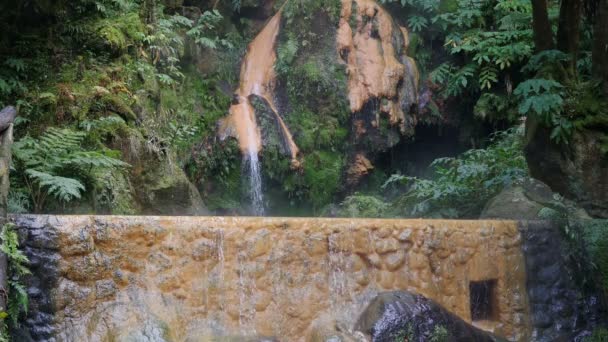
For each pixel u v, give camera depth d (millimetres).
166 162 8453
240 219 5031
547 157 7121
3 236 4195
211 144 9984
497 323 5934
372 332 5066
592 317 6148
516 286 6039
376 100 10688
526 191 7172
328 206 10297
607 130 6910
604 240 6258
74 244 4418
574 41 7270
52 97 7785
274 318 5016
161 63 9688
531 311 6055
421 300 5367
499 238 6039
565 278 6227
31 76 8109
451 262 5777
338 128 10586
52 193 6770
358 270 5383
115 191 7438
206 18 10711
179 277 4754
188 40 10555
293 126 10547
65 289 4359
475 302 6066
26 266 4348
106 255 4527
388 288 5473
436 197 8531
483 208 7953
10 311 4223
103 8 8820
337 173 10492
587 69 9062
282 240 5129
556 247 6285
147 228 4684
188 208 8570
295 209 10414
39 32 8453
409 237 5609
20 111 7680
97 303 4453
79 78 8195
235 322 4895
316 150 10484
